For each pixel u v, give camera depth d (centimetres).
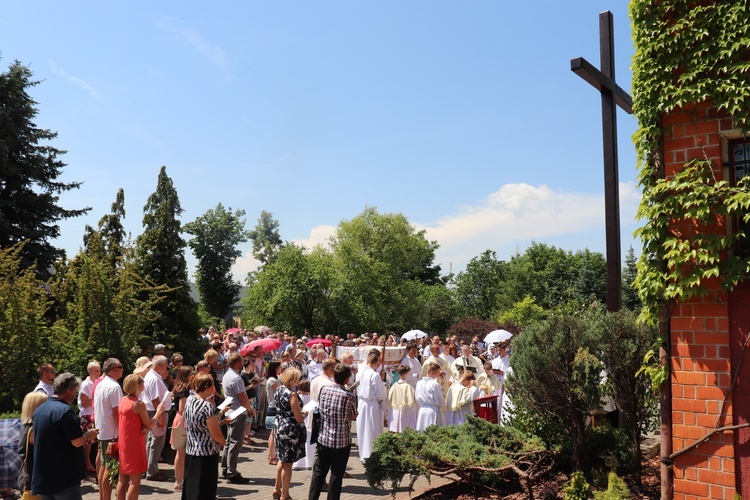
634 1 649
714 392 585
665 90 622
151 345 1472
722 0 597
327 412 756
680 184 606
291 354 1372
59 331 1267
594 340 722
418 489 870
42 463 609
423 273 8644
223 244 6025
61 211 2872
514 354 791
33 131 2936
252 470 1054
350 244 5400
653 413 734
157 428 975
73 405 1102
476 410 1031
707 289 590
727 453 575
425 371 1237
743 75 582
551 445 794
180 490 914
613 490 641
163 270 1652
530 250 8019
